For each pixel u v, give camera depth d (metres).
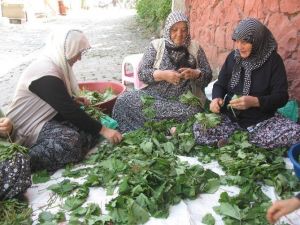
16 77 6.95
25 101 3.13
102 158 3.20
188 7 6.95
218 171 2.98
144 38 10.98
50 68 3.05
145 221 2.36
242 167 2.87
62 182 2.84
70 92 3.37
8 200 2.58
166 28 3.73
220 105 3.40
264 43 3.26
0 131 2.86
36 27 14.12
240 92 3.45
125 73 5.79
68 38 3.11
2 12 15.19
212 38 5.84
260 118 3.37
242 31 3.19
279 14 4.04
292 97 3.99
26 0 16.12
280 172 2.83
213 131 3.33
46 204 2.62
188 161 3.14
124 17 17.19
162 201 2.52
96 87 4.68
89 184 2.79
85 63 7.96
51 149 3.04
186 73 3.65
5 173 2.59
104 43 10.36
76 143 3.14
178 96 3.88
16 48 9.88
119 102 3.95
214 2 5.64
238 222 2.31
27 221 2.41
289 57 3.96
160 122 3.60
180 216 2.42
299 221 2.35
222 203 2.46
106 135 3.24
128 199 2.46
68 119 3.08
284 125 3.19
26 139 3.14
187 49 3.83
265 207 2.41
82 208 2.50
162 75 3.67
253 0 4.50
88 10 22.64
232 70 3.48
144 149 3.12
